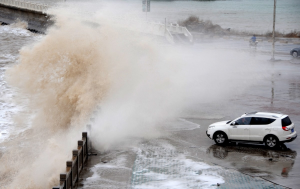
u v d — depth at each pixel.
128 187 15.30
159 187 15.26
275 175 16.36
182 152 19.62
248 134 20.28
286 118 20.08
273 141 19.84
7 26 111.00
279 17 164.88
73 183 15.30
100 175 16.59
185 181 15.83
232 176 16.31
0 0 126.00
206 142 21.39
